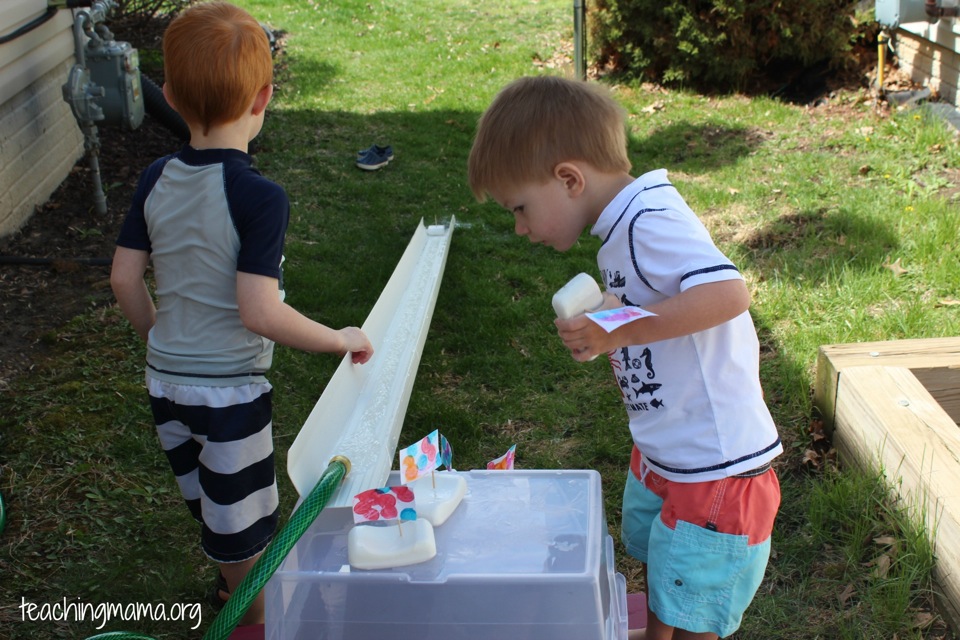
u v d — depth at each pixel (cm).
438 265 456
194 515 236
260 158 667
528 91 190
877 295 436
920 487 268
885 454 290
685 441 190
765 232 520
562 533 196
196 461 227
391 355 331
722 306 169
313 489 203
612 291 188
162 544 291
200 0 972
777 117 725
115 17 868
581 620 181
